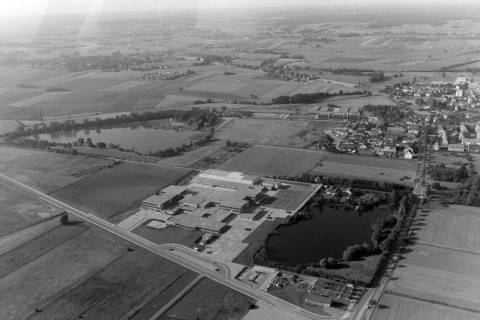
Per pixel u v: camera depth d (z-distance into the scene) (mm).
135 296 147500
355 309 136750
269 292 146750
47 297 148750
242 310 138375
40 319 138875
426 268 155625
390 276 152500
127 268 163125
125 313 139625
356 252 165000
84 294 149625
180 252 172500
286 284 150625
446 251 165250
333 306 138500
